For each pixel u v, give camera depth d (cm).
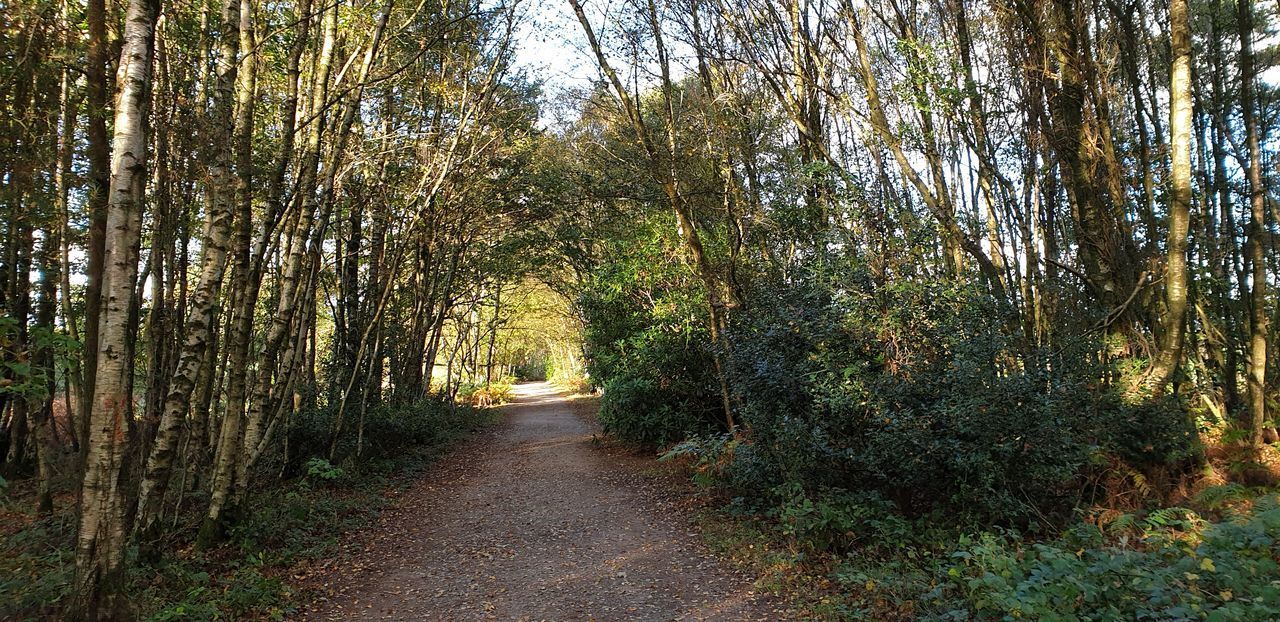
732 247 1166
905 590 511
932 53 927
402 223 1480
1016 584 409
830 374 686
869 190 911
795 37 1106
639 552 733
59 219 742
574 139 1652
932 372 663
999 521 645
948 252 1090
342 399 1234
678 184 1239
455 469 1401
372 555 746
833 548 641
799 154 1173
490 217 1772
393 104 1281
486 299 2709
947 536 610
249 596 558
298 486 1026
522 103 1522
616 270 1452
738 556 679
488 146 1393
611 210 1661
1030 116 979
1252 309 881
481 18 1211
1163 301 878
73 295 991
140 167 441
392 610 575
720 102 1183
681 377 1415
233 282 891
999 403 607
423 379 2238
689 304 1297
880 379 662
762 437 779
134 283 447
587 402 3231
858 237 886
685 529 817
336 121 971
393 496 1098
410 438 1598
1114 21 1007
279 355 1121
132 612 461
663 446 1393
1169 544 448
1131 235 927
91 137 481
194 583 587
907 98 952
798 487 679
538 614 561
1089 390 719
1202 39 1259
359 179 1247
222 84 611
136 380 958
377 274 1496
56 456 1170
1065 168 961
